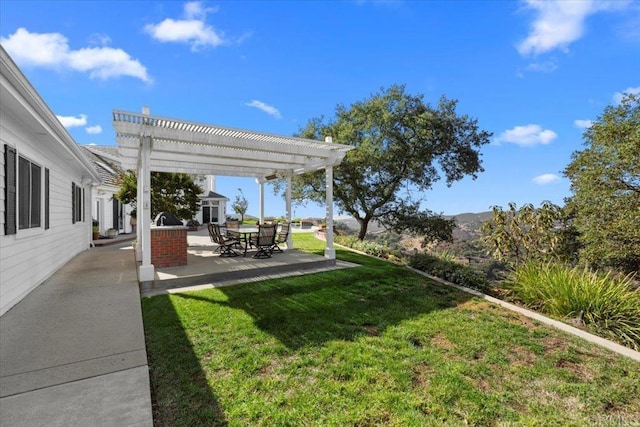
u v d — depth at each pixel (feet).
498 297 20.07
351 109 46.09
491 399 8.99
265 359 10.48
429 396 8.94
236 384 9.05
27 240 16.79
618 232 28.04
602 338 13.55
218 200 89.71
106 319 13.12
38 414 7.37
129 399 8.04
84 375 9.05
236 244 32.30
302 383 9.24
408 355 11.22
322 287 19.65
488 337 13.19
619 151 27.99
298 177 48.91
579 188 31.94
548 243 29.53
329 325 13.60
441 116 44.04
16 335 11.53
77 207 31.60
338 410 8.13
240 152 25.09
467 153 45.09
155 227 22.35
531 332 13.96
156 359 10.21
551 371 10.68
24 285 16.29
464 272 22.71
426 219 46.34
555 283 17.90
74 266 24.49
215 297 17.04
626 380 10.31
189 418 7.64
